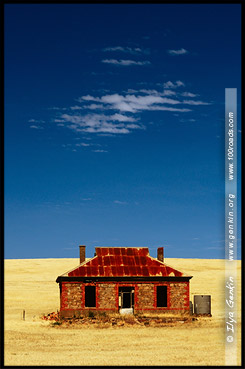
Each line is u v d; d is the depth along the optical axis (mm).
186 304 51812
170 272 52312
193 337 41438
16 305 68375
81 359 33312
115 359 33312
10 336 42406
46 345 38594
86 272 51594
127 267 52438
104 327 46562
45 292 81312
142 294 51594
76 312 50781
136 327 46375
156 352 35688
